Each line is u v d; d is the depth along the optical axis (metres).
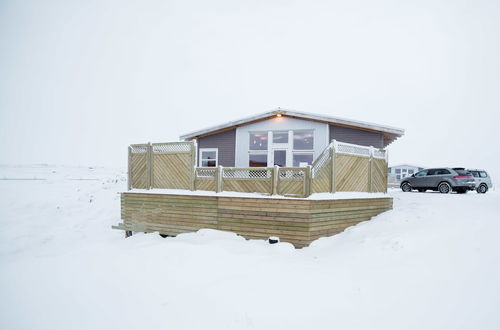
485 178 17.52
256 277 6.28
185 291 5.80
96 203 19.36
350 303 5.23
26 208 18.14
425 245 7.33
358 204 10.23
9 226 15.02
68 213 17.45
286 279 6.16
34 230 14.62
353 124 13.59
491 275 5.80
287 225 8.88
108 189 23.20
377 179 11.52
